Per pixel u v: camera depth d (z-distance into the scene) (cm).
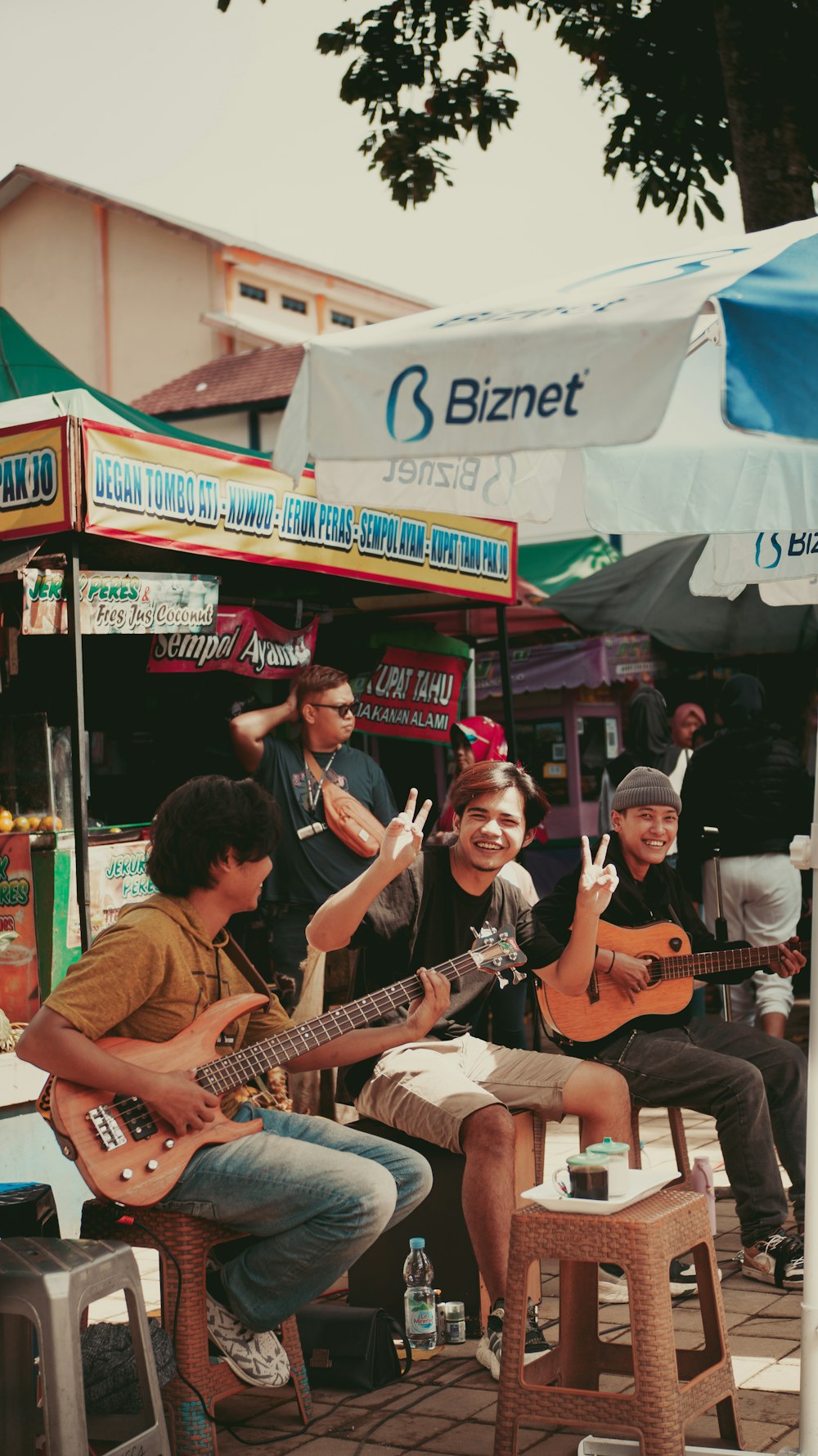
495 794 411
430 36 988
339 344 281
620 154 1000
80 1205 520
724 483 439
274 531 592
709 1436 334
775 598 524
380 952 416
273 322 2658
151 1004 336
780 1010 681
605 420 243
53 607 510
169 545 536
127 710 650
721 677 1186
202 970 343
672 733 980
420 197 1011
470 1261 407
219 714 661
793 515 435
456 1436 337
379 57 993
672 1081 442
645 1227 296
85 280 2650
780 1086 464
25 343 764
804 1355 294
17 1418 297
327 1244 323
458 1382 373
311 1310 380
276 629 629
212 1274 352
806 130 816
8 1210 329
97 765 635
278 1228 327
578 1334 351
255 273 2598
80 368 2661
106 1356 318
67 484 495
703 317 407
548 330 255
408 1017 378
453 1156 409
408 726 766
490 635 989
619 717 1220
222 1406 364
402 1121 401
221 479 563
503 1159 381
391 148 1001
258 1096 376
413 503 391
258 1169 323
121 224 2625
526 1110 412
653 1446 291
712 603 994
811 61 816
